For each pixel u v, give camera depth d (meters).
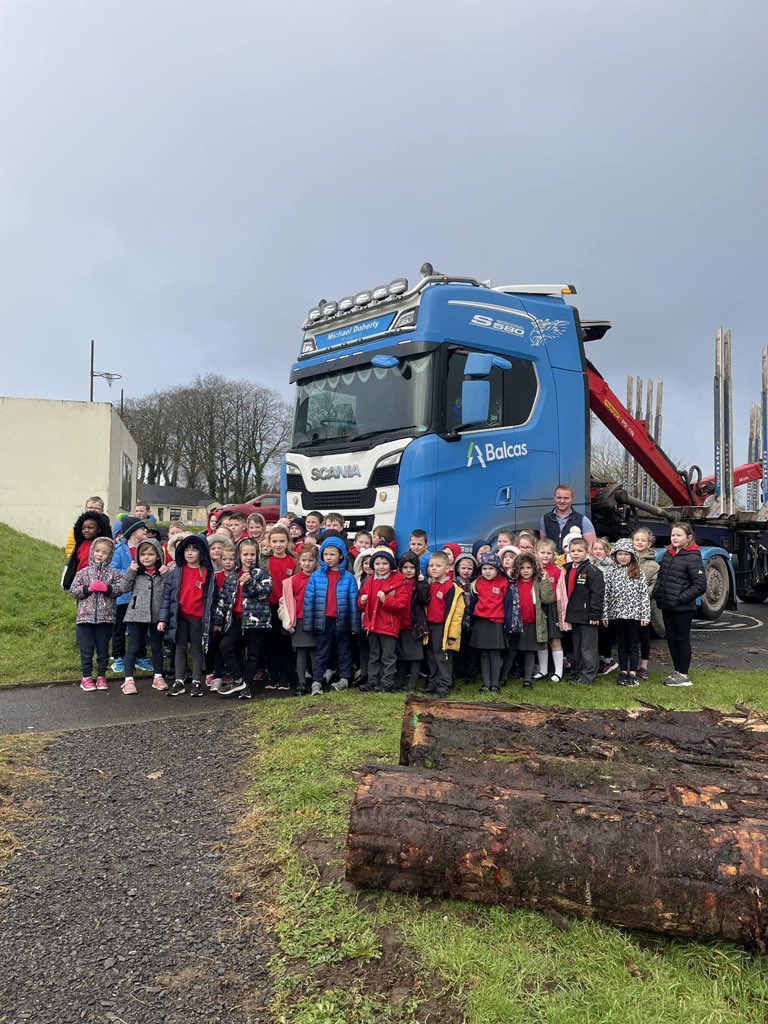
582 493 9.16
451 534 7.75
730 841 3.00
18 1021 2.62
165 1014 2.66
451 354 7.93
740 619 12.89
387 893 3.33
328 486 8.52
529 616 7.47
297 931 3.11
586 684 7.63
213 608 7.25
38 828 4.16
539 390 8.81
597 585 7.63
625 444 11.89
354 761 4.94
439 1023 2.57
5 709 6.69
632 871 2.99
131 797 4.60
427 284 7.96
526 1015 2.58
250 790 4.68
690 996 2.67
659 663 9.14
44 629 9.77
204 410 64.50
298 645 7.22
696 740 4.18
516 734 4.25
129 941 3.09
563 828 3.14
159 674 7.53
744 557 13.10
